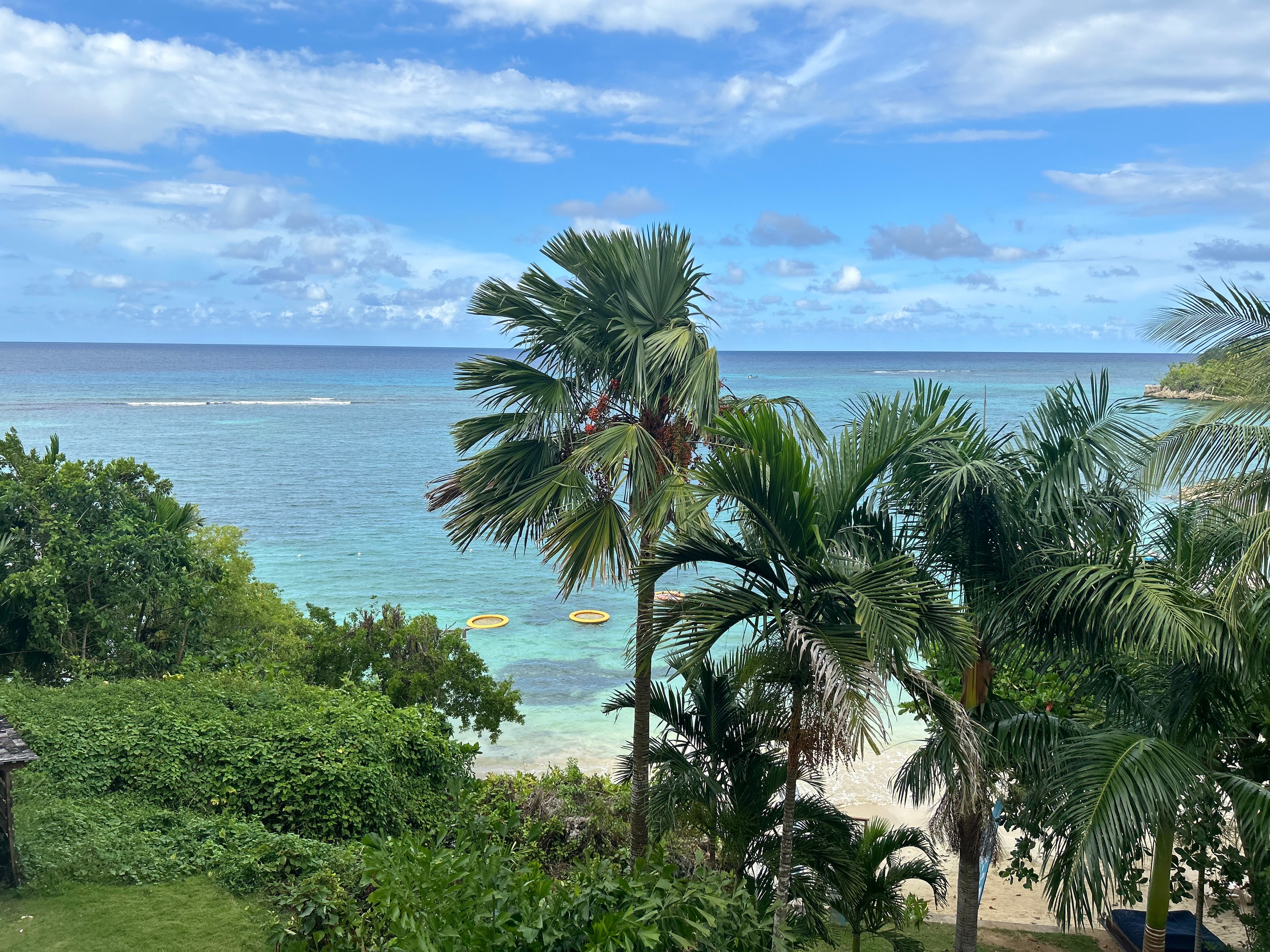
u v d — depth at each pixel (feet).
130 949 25.76
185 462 311.06
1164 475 28.25
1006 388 634.43
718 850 33.76
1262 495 27.48
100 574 61.93
